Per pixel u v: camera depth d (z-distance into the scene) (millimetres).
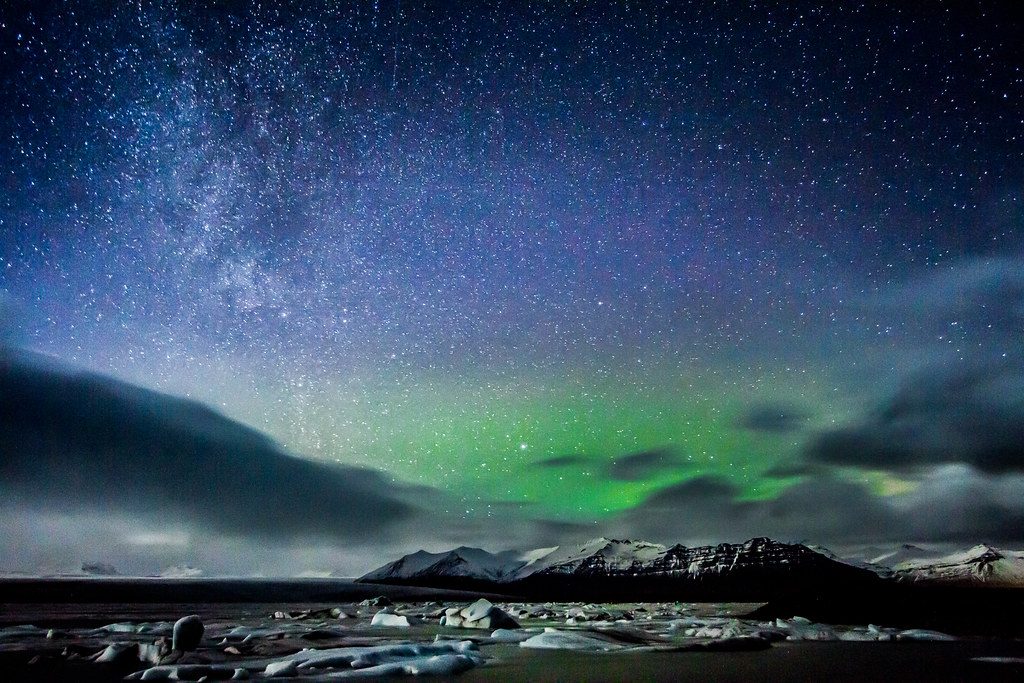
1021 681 9156
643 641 15000
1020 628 18016
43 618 24141
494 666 10680
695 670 10266
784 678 9344
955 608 20328
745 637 14711
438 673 9523
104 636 15414
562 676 9461
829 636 16859
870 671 10219
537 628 19250
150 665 10289
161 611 31391
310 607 38438
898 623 19172
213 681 8461
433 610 32219
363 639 14859
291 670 9266
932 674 9852
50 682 8461
